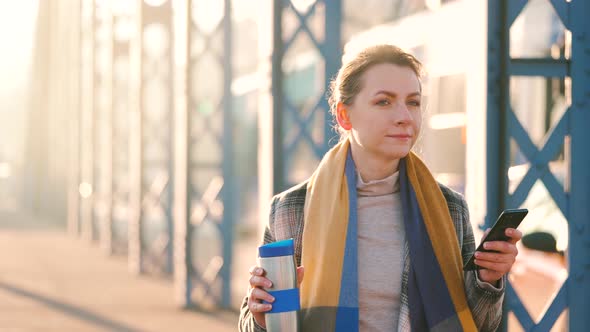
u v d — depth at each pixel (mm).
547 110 8328
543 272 6680
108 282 13000
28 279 13352
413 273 2396
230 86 9969
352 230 2438
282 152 6875
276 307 2314
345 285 2402
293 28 6820
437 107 8336
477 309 2412
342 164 2512
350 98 2426
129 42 16938
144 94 13602
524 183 4465
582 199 4520
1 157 54406
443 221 2461
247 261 14516
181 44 10031
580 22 4492
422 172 2512
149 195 14062
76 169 22734
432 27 8141
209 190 10289
